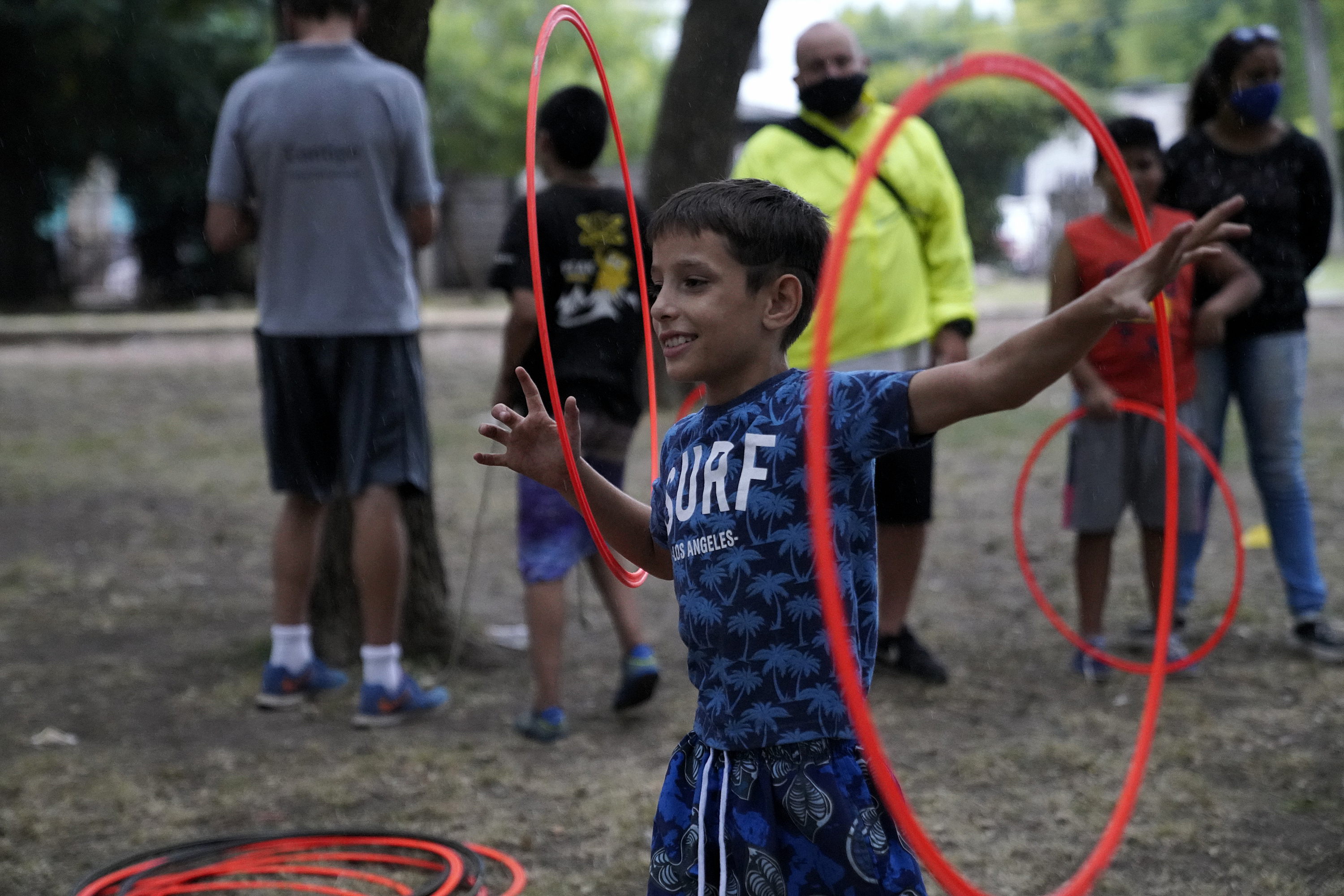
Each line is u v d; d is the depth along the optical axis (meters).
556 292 4.28
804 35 4.64
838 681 2.03
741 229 2.07
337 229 4.40
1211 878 3.29
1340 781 3.85
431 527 5.29
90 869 3.48
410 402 4.52
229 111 4.50
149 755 4.28
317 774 4.11
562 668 5.17
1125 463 4.79
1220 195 4.81
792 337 2.17
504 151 25.38
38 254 24.80
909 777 3.96
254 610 6.04
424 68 5.25
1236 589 4.38
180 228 25.50
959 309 4.79
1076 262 4.65
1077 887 2.11
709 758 2.09
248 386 13.98
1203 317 4.72
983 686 4.79
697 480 2.12
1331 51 33.75
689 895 2.08
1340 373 12.85
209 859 3.52
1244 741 4.18
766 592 2.04
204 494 8.65
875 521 2.10
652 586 6.43
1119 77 36.81
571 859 3.50
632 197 3.01
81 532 7.56
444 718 4.64
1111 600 5.86
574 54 25.91
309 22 4.49
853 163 4.64
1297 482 5.00
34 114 22.03
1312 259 4.96
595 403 4.30
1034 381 1.84
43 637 5.61
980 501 8.09
